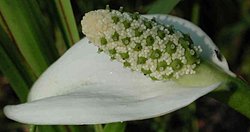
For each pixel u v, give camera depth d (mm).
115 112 86
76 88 103
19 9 124
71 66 107
